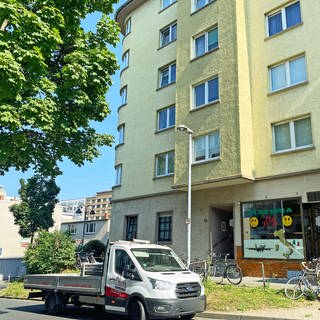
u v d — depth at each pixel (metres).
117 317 11.09
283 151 16.19
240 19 18.75
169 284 8.64
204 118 18.64
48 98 10.17
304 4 16.95
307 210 15.31
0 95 8.92
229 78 17.92
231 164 16.67
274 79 17.56
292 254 15.03
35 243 22.30
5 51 8.70
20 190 40.62
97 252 26.56
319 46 15.98
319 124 15.23
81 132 12.41
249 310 10.06
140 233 22.70
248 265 16.30
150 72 25.58
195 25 20.80
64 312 11.88
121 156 26.23
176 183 19.09
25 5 10.11
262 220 16.30
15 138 10.19
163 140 23.03
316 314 9.13
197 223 19.02
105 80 11.88
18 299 16.84
